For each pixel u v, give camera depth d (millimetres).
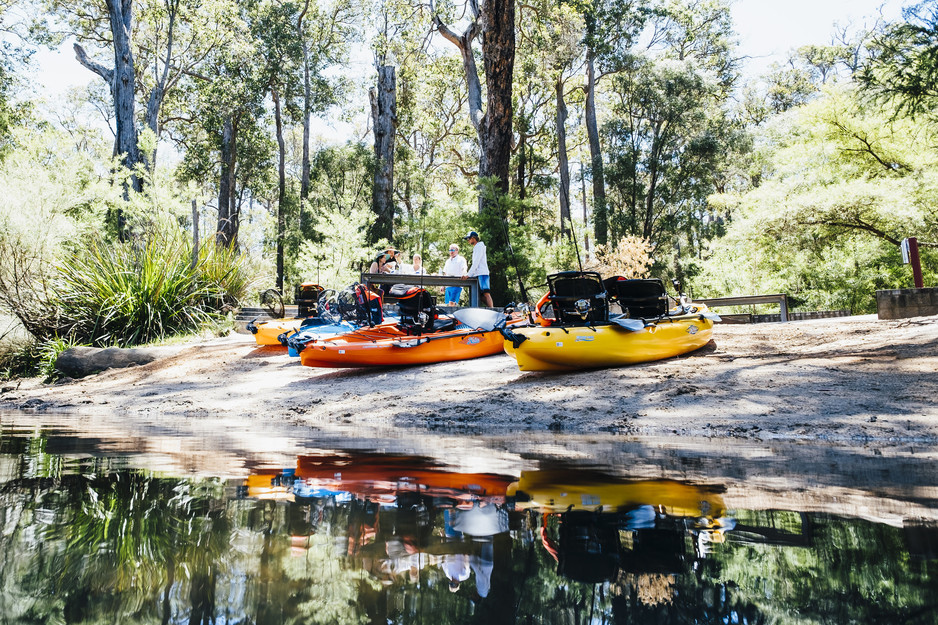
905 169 18406
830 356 6605
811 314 13008
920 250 16172
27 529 1487
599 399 5852
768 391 5508
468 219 14828
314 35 30344
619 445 3721
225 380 8492
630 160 25797
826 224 16562
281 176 30250
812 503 1865
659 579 1130
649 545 1379
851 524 1587
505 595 1030
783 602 996
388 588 1068
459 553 1308
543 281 15195
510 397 6172
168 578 1113
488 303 10383
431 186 30484
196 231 15188
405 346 8172
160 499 1880
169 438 3912
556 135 32219
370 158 26750
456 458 3004
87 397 7840
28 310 12031
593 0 24797
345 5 31469
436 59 30312
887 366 5855
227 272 13609
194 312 12430
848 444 3785
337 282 18109
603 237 25766
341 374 8312
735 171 31438
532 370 7109
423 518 1644
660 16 27094
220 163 29969
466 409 5836
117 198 16969
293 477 2350
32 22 27109
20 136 22859
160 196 15500
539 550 1336
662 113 25297
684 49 32906
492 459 2971
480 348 8695
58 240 13312
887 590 1053
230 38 27703
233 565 1199
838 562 1234
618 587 1082
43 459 2836
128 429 4590
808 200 16297
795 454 3242
